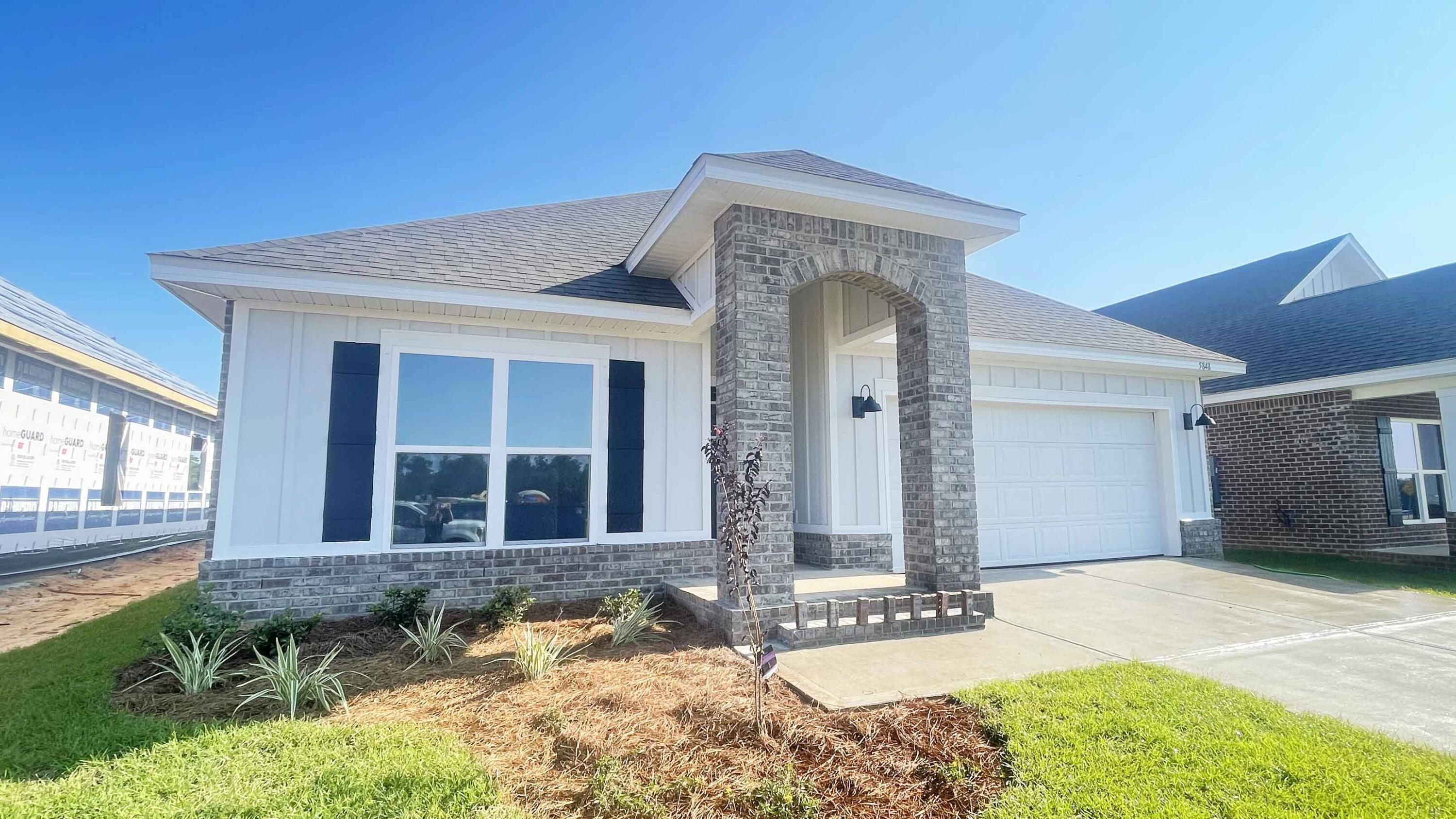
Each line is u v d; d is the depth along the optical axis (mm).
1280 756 3609
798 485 10445
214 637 5562
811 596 6969
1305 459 12883
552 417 8203
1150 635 6371
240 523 6906
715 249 7016
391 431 7516
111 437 15398
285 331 7277
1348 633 6461
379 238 8336
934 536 6918
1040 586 8992
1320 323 14188
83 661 5809
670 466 8633
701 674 5078
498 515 7848
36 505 12680
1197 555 12109
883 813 3203
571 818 3223
